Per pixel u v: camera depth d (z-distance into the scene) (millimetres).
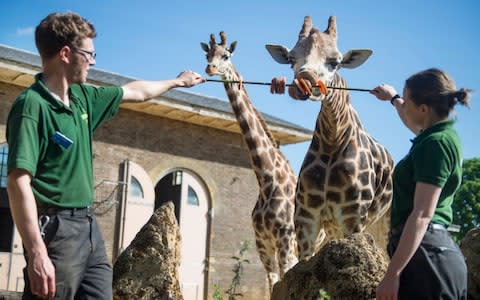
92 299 2656
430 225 2641
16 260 13328
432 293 2557
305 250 5465
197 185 16094
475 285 4215
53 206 2576
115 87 3055
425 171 2549
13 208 2396
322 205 5457
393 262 2502
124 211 14383
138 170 14773
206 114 15117
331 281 3869
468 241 4422
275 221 7117
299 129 17094
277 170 7359
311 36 5312
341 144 5438
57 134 2578
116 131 14719
